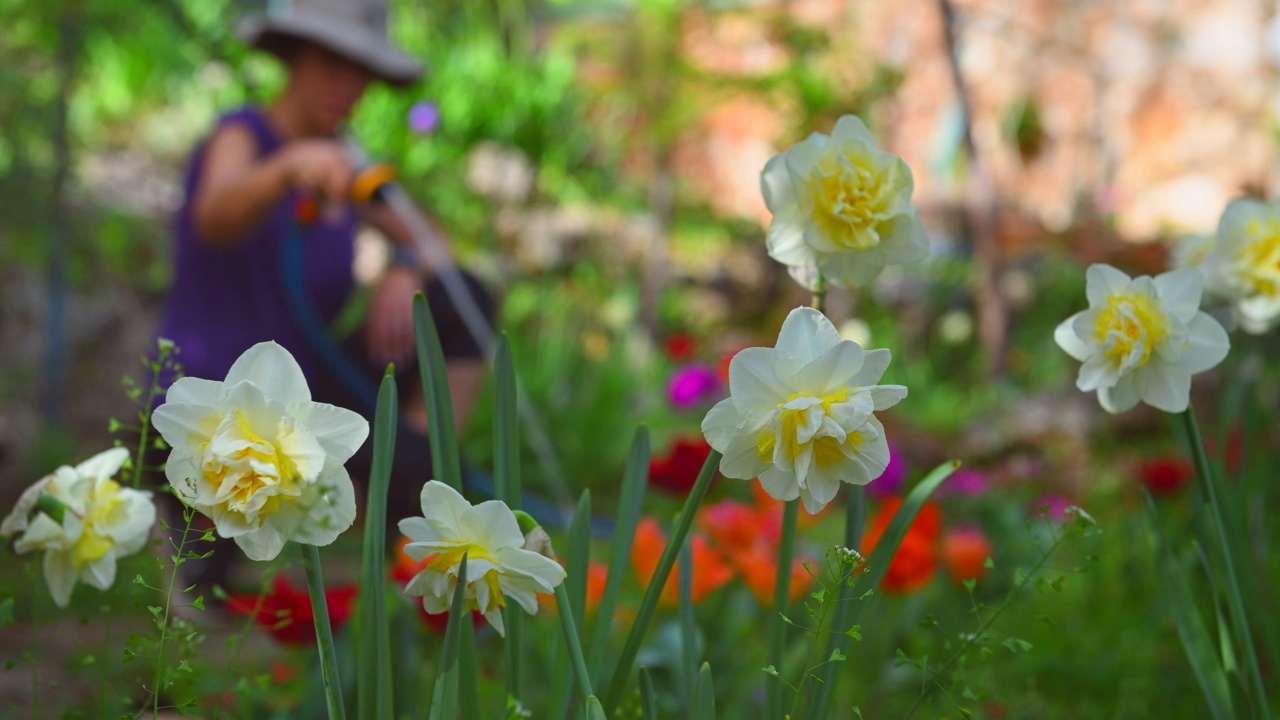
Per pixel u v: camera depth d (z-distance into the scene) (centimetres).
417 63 294
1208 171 774
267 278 261
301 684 151
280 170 236
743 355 65
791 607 156
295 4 291
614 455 465
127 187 637
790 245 80
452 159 680
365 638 71
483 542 66
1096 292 82
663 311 786
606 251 809
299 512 63
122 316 546
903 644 193
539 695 141
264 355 65
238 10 567
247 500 61
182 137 698
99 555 85
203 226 249
